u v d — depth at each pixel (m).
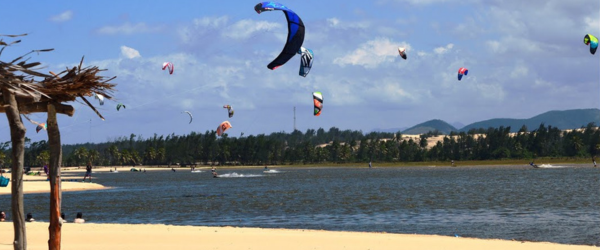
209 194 64.81
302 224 35.19
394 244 22.39
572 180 87.44
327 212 42.53
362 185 82.69
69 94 13.86
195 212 43.44
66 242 22.11
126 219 38.81
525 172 127.62
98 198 58.28
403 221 36.34
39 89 13.34
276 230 26.53
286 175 137.62
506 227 33.03
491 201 51.53
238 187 80.75
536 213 40.78
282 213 42.22
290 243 22.30
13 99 13.02
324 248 21.27
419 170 163.88
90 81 13.67
